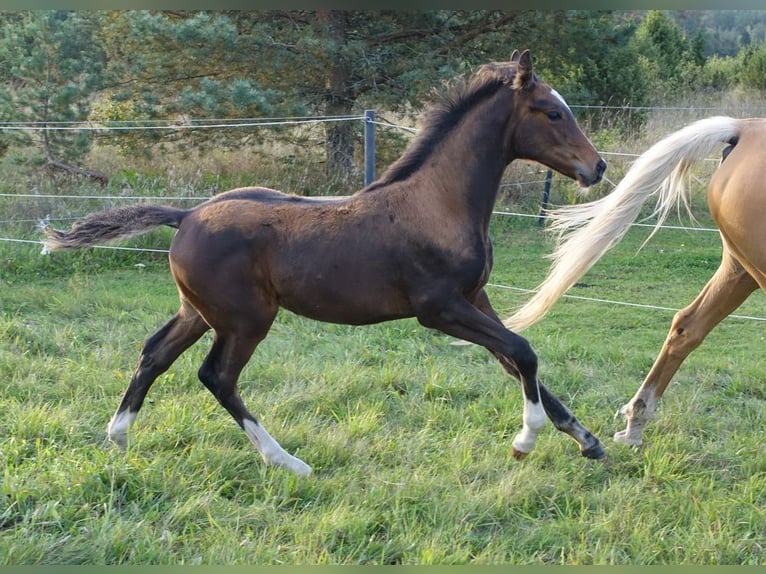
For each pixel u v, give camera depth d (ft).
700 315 16.78
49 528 13.37
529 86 15.43
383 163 42.39
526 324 17.25
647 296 30.01
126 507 14.21
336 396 19.27
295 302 15.83
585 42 44.16
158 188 38.78
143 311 26.35
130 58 41.83
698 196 42.47
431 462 16.22
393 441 16.97
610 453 16.74
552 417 16.05
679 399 19.71
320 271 15.40
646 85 55.36
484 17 43.60
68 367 20.67
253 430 16.07
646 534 13.53
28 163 38.96
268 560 12.64
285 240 15.55
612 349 23.39
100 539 12.84
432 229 15.25
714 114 53.01
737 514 14.32
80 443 16.49
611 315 27.81
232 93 37.45
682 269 33.81
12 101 38.78
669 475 15.64
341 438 16.90
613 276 32.89
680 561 13.00
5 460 15.24
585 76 51.16
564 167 15.60
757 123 15.87
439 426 18.20
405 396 19.81
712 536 13.32
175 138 40.93
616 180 41.52
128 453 15.56
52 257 32.24
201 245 15.55
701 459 16.46
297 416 18.33
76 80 40.50
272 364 21.43
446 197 15.47
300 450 16.58
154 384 19.75
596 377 21.53
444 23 43.86
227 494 15.05
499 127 15.58
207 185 39.60
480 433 17.51
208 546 13.14
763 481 15.38
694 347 16.90
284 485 14.90
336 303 15.62
